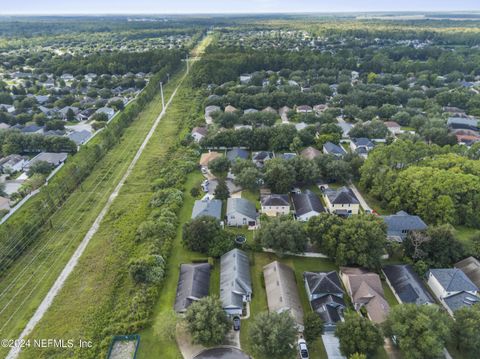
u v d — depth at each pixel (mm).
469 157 112875
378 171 102000
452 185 88000
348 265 73750
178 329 60719
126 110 184250
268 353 52625
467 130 146500
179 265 76250
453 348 57125
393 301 66688
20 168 123188
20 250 80375
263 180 103812
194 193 101938
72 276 73188
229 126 157500
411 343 51938
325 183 109938
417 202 90250
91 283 71188
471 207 88062
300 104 186125
